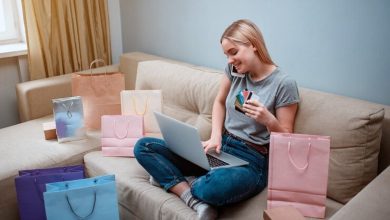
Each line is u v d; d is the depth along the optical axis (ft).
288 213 4.17
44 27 8.48
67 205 4.94
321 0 5.92
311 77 6.46
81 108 6.82
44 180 5.44
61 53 8.97
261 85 5.37
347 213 3.74
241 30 5.18
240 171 4.86
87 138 6.97
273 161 4.61
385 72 5.55
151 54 9.46
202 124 6.36
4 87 8.74
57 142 6.75
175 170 5.28
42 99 7.99
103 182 5.15
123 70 8.96
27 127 7.41
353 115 4.83
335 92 6.22
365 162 4.80
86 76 7.09
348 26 5.74
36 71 8.76
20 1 8.61
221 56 7.82
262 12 6.77
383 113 4.79
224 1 7.33
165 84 7.06
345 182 4.86
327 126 5.00
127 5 9.65
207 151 5.47
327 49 6.09
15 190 5.82
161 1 8.67
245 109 5.00
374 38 5.52
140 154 5.32
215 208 4.74
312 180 4.51
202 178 4.87
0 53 8.18
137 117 6.43
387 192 4.09
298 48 6.46
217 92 6.25
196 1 7.88
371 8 5.43
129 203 5.49
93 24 9.34
